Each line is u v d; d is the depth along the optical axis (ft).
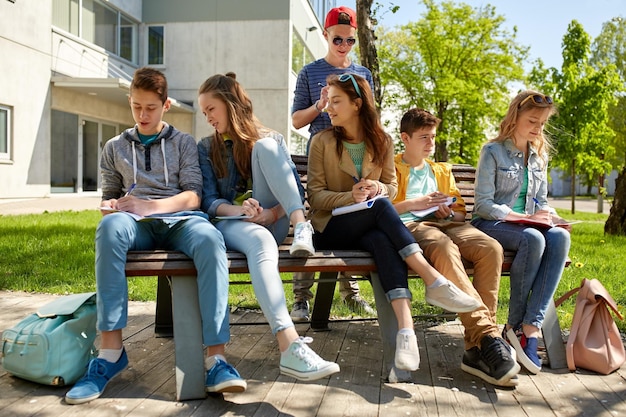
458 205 11.04
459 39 62.23
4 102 42.42
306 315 12.69
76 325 8.39
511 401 8.12
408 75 61.77
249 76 59.41
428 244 9.18
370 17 21.48
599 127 57.16
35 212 35.68
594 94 55.62
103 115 55.21
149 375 8.93
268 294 8.03
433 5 62.08
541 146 11.10
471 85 60.44
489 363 8.59
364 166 10.07
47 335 8.14
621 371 9.57
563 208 85.92
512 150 10.80
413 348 8.35
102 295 7.98
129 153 9.48
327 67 13.67
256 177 9.43
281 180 9.02
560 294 15.61
